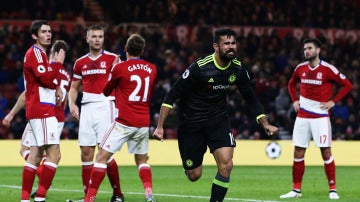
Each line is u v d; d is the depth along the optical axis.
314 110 36.16
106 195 36.19
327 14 94.12
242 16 91.56
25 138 37.00
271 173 53.47
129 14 89.69
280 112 75.62
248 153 64.44
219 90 27.70
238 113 72.00
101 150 29.80
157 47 83.88
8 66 78.06
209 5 91.62
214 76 27.34
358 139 73.75
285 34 91.19
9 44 80.69
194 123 28.17
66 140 61.94
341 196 36.44
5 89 76.62
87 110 33.09
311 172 54.69
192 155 28.77
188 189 40.19
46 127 29.17
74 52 78.44
